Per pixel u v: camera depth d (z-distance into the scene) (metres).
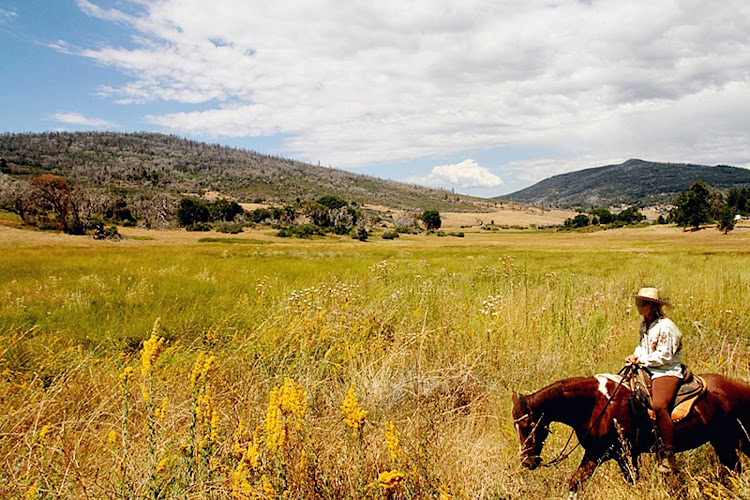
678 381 3.62
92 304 9.91
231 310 9.16
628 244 61.59
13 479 3.19
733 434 3.77
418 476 3.23
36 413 4.30
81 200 73.94
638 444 3.82
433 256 35.03
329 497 3.04
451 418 4.86
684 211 91.12
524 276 13.10
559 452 4.39
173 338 7.81
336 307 8.48
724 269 16.31
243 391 5.08
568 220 156.88
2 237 49.09
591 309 8.99
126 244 48.53
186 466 3.08
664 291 10.32
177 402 4.80
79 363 5.65
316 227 97.94
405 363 6.39
